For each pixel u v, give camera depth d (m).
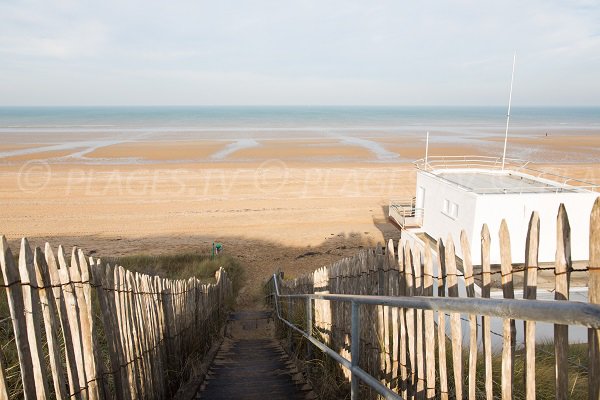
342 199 30.28
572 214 11.35
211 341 8.57
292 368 6.25
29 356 2.49
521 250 11.49
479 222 11.46
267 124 111.12
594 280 1.76
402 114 195.12
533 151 55.47
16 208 27.11
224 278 13.96
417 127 106.56
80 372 2.97
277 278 13.62
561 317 1.47
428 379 3.13
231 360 7.23
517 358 5.22
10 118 139.00
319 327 6.38
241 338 10.77
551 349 5.49
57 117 145.88
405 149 56.88
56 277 2.74
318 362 5.52
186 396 5.04
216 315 10.77
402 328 3.44
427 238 13.95
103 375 3.30
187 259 18.47
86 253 20.14
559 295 1.99
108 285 3.54
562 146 61.75
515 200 11.35
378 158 48.56
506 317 1.74
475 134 85.25
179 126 101.19
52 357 2.64
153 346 4.63
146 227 24.25
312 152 52.97
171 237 22.78
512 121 139.62
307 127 100.94
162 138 69.56
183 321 6.38
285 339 8.91
